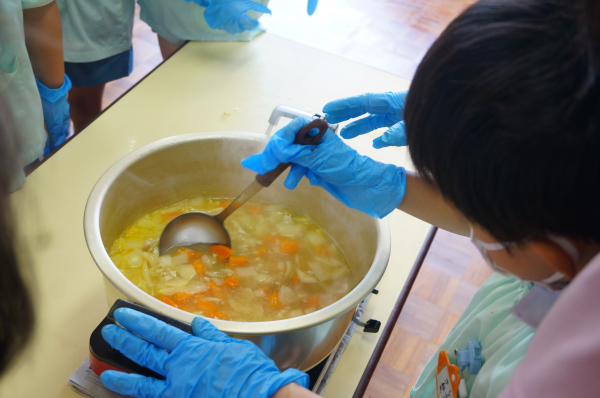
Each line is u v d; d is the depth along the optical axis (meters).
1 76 1.19
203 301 0.99
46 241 1.05
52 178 1.20
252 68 1.71
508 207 0.47
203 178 1.17
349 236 1.11
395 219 1.27
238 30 1.72
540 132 0.41
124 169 0.96
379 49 2.33
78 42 1.89
